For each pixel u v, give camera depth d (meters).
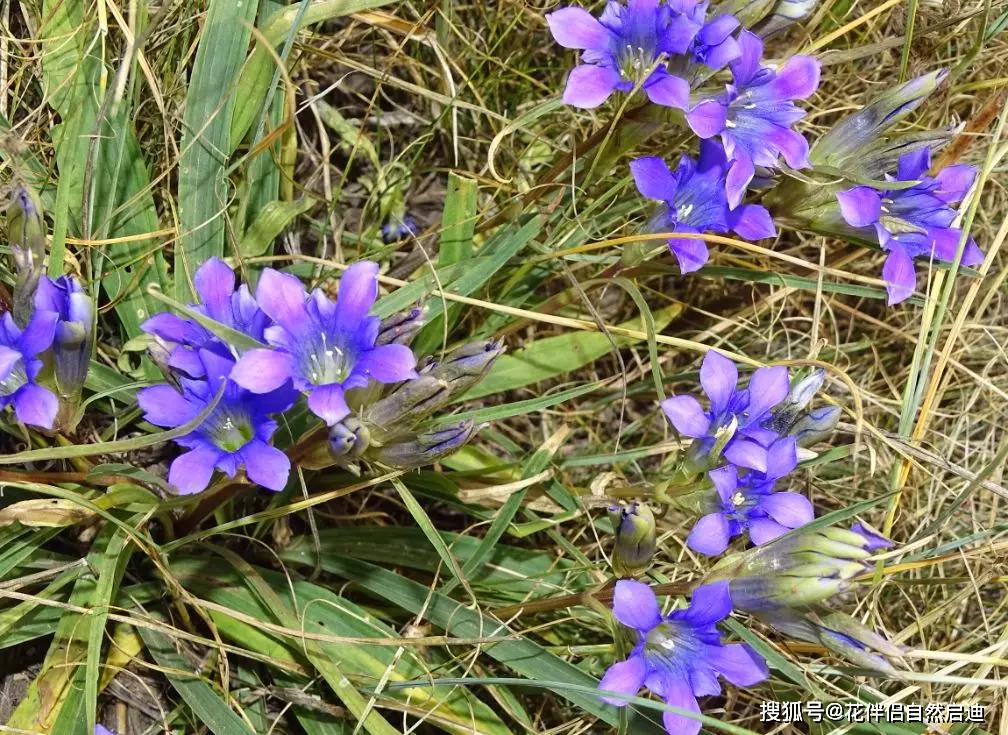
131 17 0.30
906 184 0.29
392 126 0.37
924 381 0.32
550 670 0.29
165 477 0.32
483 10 0.36
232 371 0.25
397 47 0.35
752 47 0.29
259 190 0.32
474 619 0.30
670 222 0.30
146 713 0.30
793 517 0.27
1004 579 0.32
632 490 0.30
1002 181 0.38
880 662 0.26
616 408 0.37
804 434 0.29
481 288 0.33
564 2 0.36
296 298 0.25
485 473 0.32
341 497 0.33
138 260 0.31
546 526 0.31
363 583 0.31
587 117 0.35
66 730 0.27
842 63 0.37
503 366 0.33
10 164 0.30
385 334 0.26
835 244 0.37
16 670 0.30
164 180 0.33
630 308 0.37
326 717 0.30
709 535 0.27
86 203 0.30
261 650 0.30
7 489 0.30
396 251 0.36
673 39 0.28
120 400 0.31
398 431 0.27
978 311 0.35
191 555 0.31
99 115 0.29
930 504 0.35
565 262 0.33
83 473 0.28
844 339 0.38
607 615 0.28
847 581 0.26
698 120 0.28
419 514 0.28
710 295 0.37
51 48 0.31
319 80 0.36
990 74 0.38
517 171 0.36
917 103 0.29
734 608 0.28
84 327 0.26
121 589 0.30
